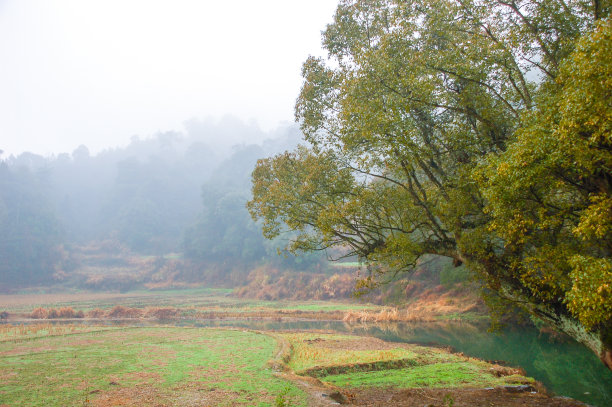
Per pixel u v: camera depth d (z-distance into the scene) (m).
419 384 15.36
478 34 11.91
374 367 18.33
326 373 17.23
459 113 13.62
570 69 7.87
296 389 12.61
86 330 29.08
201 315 50.03
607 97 7.16
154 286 110.62
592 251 10.57
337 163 15.30
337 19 15.50
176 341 23.69
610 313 7.70
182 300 78.81
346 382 15.77
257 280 90.69
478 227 12.73
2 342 23.25
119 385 13.14
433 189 14.46
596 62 6.92
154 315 49.84
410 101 11.74
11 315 51.38
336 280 74.00
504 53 10.92
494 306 14.10
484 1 11.75
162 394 12.04
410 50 12.45
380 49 12.20
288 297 78.06
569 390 15.17
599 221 7.68
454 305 43.53
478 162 11.17
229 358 18.20
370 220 14.90
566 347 24.00
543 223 9.90
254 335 26.39
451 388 14.67
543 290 10.91
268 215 16.45
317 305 61.94
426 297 48.81
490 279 12.42
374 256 14.88
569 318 10.74
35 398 11.58
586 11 10.87
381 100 11.85
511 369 18.00
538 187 10.12
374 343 25.92
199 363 16.97
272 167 17.33
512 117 12.81
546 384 16.08
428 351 22.84
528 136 8.83
